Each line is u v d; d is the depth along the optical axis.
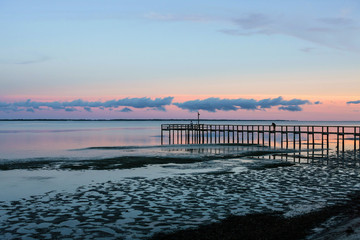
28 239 9.27
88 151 34.81
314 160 27.11
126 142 55.34
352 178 18.27
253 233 9.24
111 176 19.02
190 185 16.31
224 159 27.44
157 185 16.33
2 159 26.91
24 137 66.38
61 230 9.96
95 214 11.49
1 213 11.65
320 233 9.16
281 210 11.74
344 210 11.61
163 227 10.09
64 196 14.10
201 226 10.08
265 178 18.28
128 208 12.20
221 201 13.10
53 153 32.88
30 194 14.52
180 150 35.75
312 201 13.05
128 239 9.19
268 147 40.19
